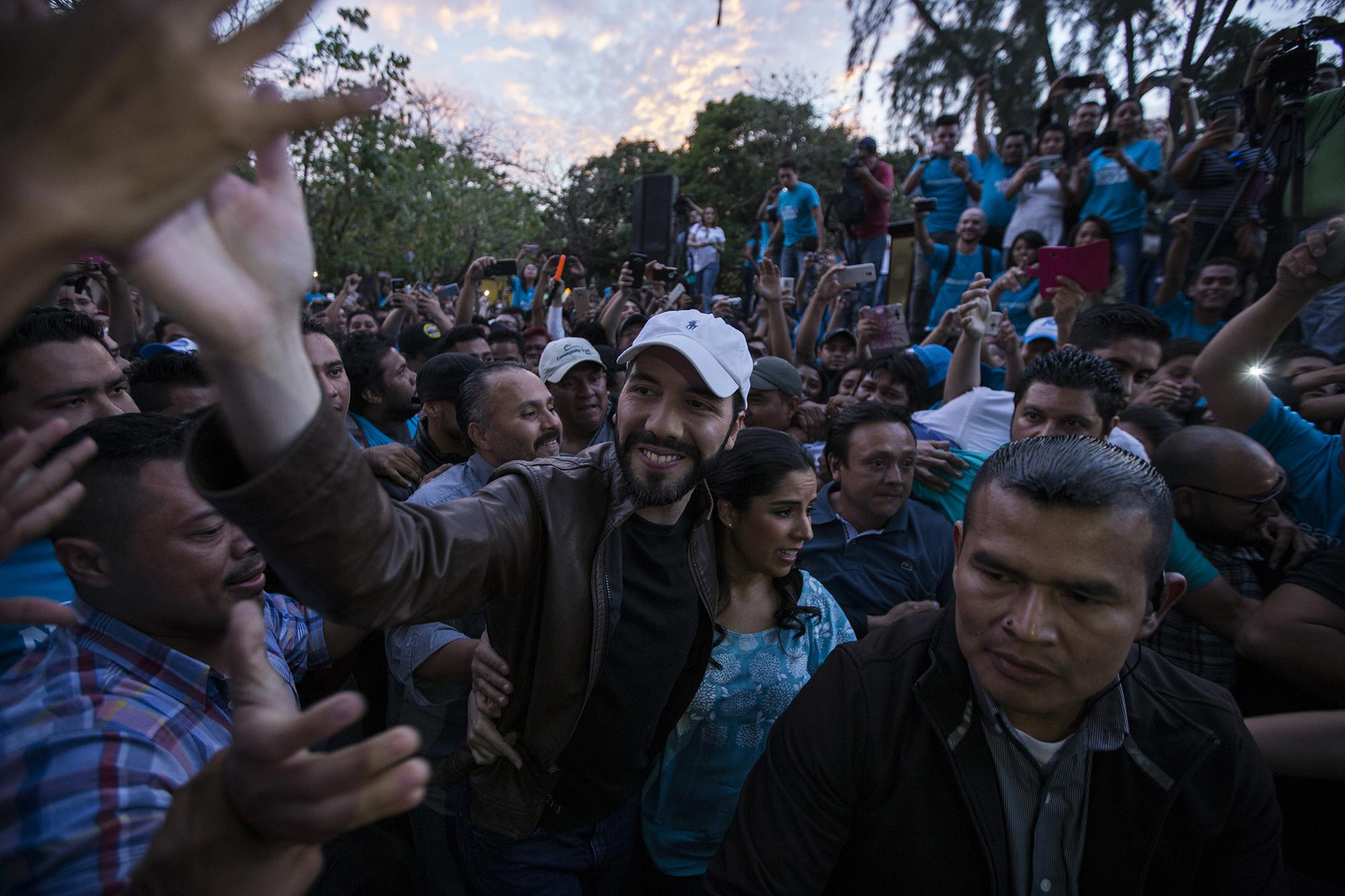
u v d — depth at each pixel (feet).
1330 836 5.29
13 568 4.76
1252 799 3.84
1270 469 6.38
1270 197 13.03
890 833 3.99
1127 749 3.77
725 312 18.88
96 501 3.80
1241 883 3.92
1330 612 5.07
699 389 4.65
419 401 13.04
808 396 15.12
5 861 2.73
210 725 3.79
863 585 8.13
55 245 1.14
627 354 4.79
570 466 4.79
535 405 8.01
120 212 1.17
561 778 5.25
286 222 2.07
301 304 2.19
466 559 3.69
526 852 5.47
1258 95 13.83
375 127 29.22
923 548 8.35
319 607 2.84
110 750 3.10
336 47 21.88
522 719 4.88
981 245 21.07
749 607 6.31
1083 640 3.29
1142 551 3.28
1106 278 11.75
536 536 4.41
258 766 1.82
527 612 4.63
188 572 3.94
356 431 11.30
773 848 3.98
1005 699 3.52
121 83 1.12
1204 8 19.83
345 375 9.80
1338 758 4.83
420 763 1.85
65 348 6.14
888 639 4.31
